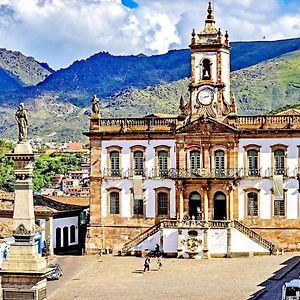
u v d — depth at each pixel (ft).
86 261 285.23
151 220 299.99
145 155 301.22
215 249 284.82
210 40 299.99
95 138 304.71
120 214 302.86
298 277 236.22
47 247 303.07
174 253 288.51
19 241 131.64
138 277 248.52
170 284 234.17
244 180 293.84
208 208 294.87
